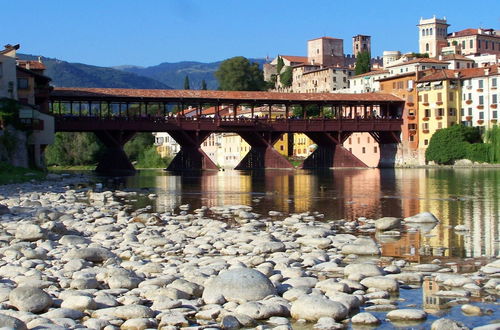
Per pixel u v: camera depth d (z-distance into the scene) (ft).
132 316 39.50
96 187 182.80
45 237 72.90
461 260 60.18
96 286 47.57
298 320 39.60
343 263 57.98
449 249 67.26
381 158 391.45
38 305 41.09
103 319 38.47
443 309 41.73
